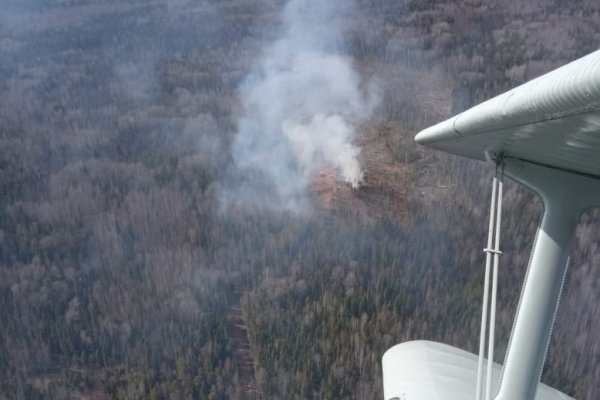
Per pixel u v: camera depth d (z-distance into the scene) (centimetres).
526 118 415
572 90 317
